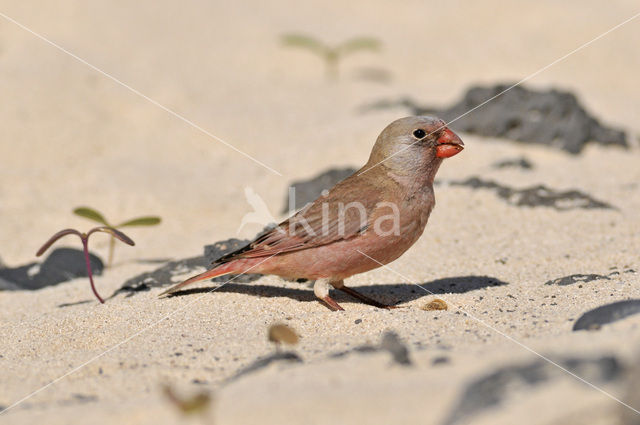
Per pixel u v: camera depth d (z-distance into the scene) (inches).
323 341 426.6
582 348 337.1
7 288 657.6
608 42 1675.7
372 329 448.8
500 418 277.6
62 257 690.2
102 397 360.2
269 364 362.3
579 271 572.4
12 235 812.0
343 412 297.6
